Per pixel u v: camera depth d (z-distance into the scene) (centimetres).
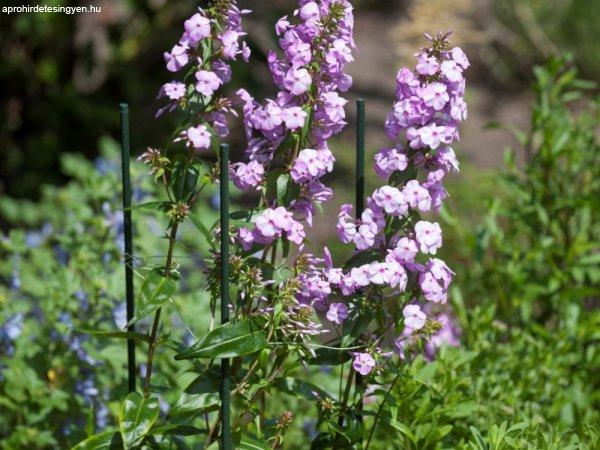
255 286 295
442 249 571
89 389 414
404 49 907
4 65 862
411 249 296
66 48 898
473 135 1051
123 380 419
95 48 936
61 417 419
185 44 288
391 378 399
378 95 1177
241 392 308
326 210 856
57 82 897
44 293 463
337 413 321
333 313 300
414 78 297
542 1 1172
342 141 1009
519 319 487
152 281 298
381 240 309
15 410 420
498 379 401
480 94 1166
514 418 374
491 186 707
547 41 1137
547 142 492
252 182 296
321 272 310
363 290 312
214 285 305
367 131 1054
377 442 387
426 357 412
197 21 285
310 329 297
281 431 318
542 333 448
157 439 330
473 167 831
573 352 451
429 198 295
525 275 476
